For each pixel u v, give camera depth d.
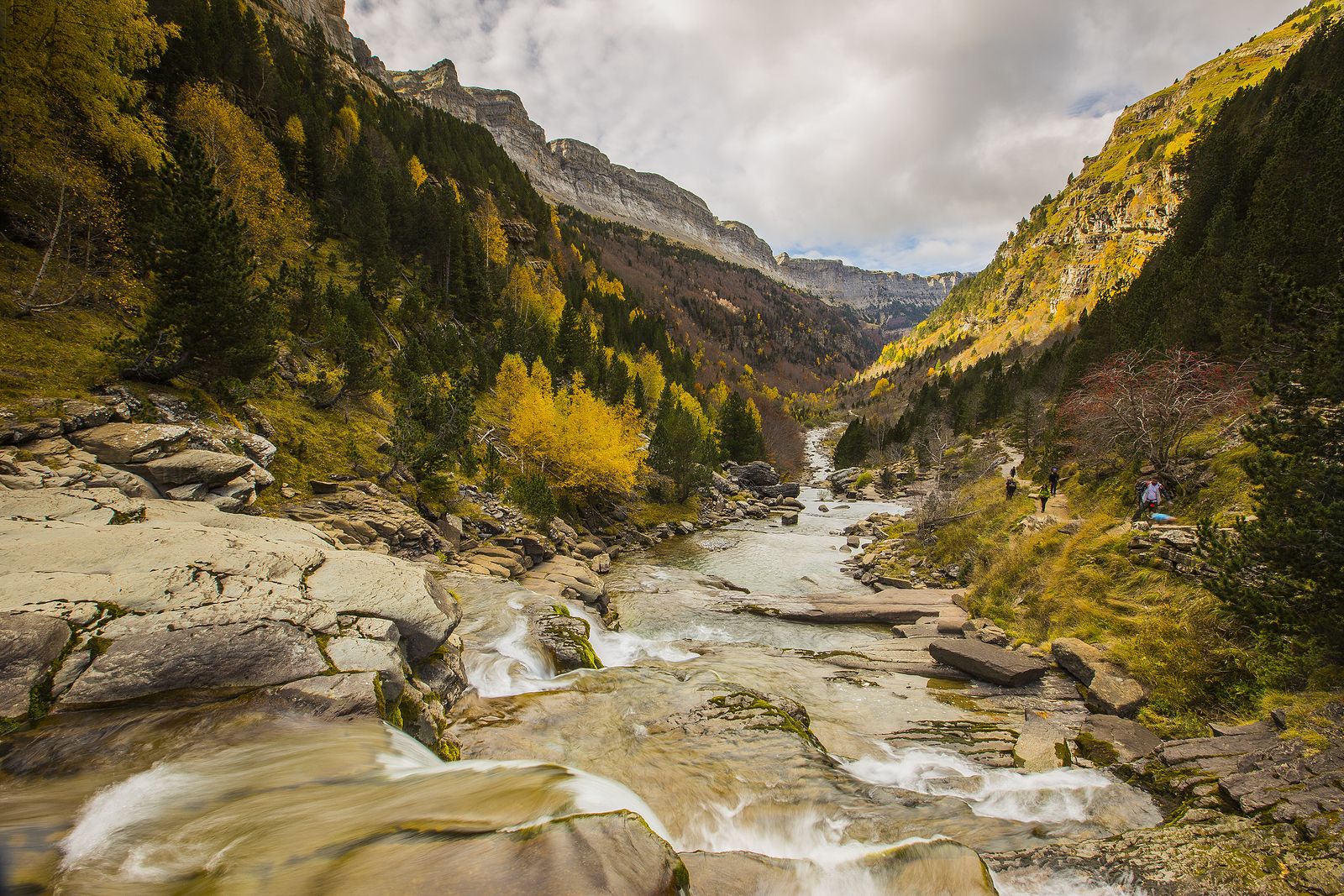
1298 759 7.28
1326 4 196.25
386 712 7.36
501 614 14.98
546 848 4.06
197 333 19.48
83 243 23.30
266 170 43.69
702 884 5.46
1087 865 6.10
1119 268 164.25
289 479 22.31
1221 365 21.38
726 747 9.09
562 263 127.06
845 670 14.75
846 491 79.88
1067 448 33.53
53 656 5.97
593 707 10.50
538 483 33.06
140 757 5.37
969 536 26.09
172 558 8.36
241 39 66.06
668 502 53.22
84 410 15.29
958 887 5.37
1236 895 5.30
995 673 13.18
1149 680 11.16
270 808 4.83
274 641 7.18
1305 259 22.48
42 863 4.02
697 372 145.62
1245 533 9.41
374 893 3.60
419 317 57.78
